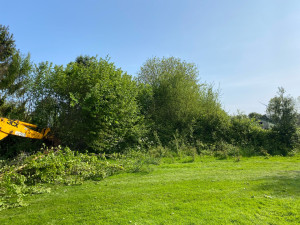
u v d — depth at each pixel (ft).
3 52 46.75
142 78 73.36
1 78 42.68
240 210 15.84
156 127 53.47
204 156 42.91
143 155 40.19
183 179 25.23
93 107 41.68
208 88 61.82
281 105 53.31
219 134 53.21
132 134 46.29
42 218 15.66
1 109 42.47
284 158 42.34
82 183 25.21
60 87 43.34
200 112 57.26
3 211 17.49
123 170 31.04
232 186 21.67
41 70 44.34
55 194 21.35
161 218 14.80
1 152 39.40
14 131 34.09
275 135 52.03
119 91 43.55
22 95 44.09
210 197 18.62
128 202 17.88
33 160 25.98
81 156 30.76
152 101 57.72
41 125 42.32
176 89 57.98
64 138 42.34
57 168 26.53
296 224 13.78
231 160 39.68
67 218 15.42
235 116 56.65
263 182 22.70
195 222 14.19
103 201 18.40
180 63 70.95
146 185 23.07
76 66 44.52
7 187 20.66
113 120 42.78
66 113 43.34
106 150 43.88
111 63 47.16
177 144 46.06
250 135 52.70
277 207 16.26
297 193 19.17
